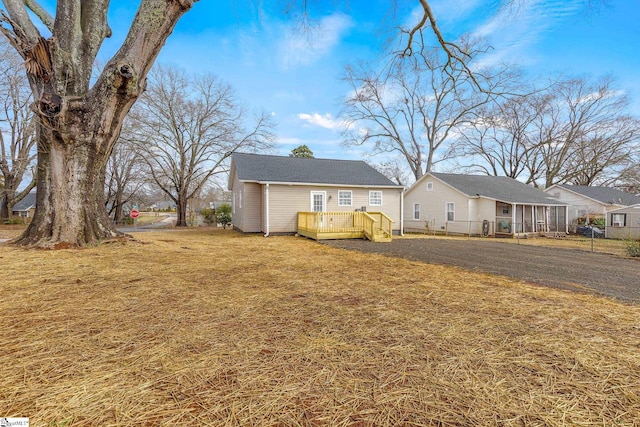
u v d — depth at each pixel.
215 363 1.91
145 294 3.36
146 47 5.66
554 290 3.96
